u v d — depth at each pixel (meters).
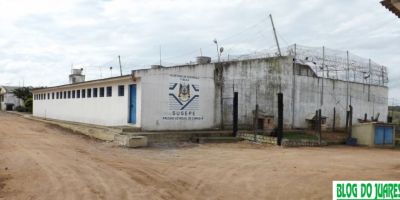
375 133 24.44
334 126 33.59
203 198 8.87
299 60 31.52
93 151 16.42
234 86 27.31
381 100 39.19
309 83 32.09
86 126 25.36
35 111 46.94
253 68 28.44
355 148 22.50
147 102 22.42
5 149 15.83
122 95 24.34
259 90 28.77
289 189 9.84
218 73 26.45
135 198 8.56
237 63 27.50
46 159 13.45
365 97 37.25
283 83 30.25
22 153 14.71
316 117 28.45
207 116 25.72
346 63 35.78
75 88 32.56
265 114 28.98
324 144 22.89
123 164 13.06
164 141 20.69
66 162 12.95
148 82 22.50
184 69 24.41
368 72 37.56
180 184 10.20
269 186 10.17
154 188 9.60
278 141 20.75
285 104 30.25
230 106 27.05
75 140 20.88
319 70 33.03
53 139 20.80
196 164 13.60
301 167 13.30
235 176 11.48
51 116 39.62
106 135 21.11
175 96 23.83
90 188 9.31
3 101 75.44
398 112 46.09
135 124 22.72
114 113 25.20
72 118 33.16
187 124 24.48
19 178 10.30
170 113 23.55
